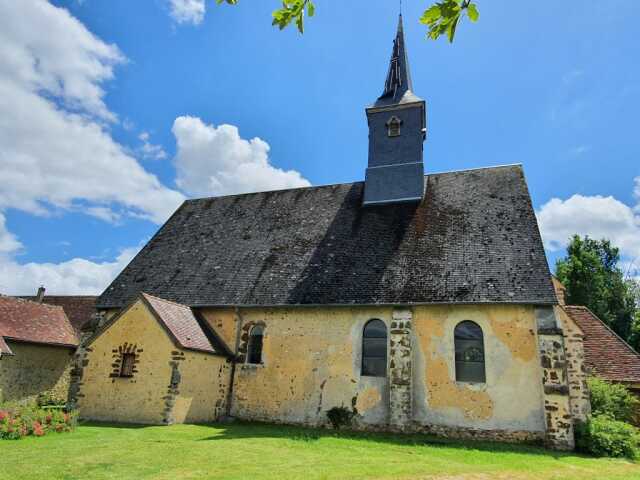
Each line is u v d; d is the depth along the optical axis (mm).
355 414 15836
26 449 10398
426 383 15305
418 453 11539
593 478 9461
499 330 15078
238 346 18141
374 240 18922
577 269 37594
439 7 3553
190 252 21906
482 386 14773
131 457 9820
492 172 20719
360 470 9242
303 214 21969
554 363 13961
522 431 14039
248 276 19328
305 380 16844
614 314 39031
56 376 23859
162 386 15352
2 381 21031
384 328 16531
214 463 9477
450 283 15938
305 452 11078
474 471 9633
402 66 24031
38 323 23812
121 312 16703
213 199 25469
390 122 21969
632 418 15734
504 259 16172
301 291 17719
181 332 16391
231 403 17547
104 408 15844
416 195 20438
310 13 4023
